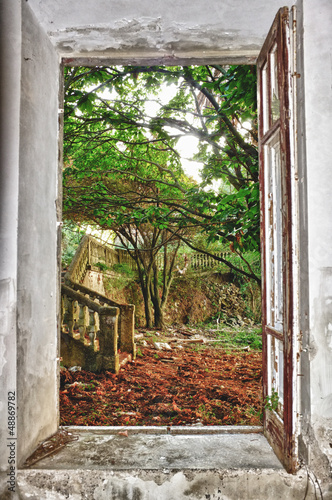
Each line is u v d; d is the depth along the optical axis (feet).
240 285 47.55
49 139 7.36
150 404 14.16
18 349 6.00
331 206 6.05
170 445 6.99
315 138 6.09
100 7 7.15
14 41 6.14
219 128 15.99
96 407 13.62
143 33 7.18
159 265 44.88
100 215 24.34
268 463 6.26
